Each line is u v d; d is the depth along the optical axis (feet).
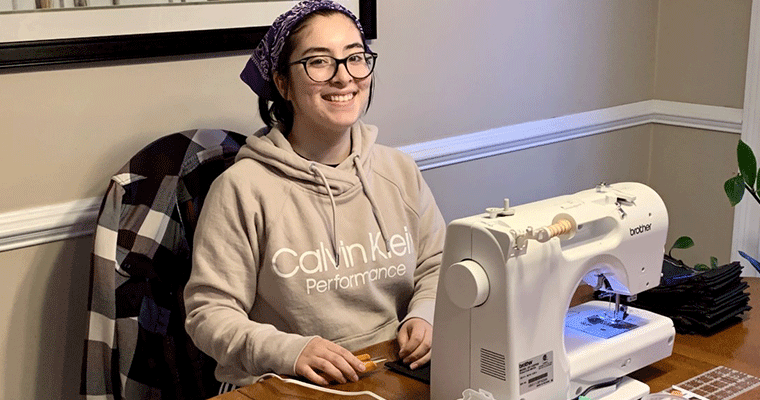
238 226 5.42
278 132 5.68
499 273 3.96
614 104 10.03
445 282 4.18
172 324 6.20
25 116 6.09
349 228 5.67
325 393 4.54
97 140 6.44
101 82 6.37
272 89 5.80
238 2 6.88
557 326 4.19
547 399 4.20
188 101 6.83
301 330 5.57
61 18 6.07
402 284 5.88
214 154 6.46
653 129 10.53
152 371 6.11
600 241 4.45
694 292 5.19
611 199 4.54
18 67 5.98
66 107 6.25
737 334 5.22
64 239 6.40
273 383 4.66
